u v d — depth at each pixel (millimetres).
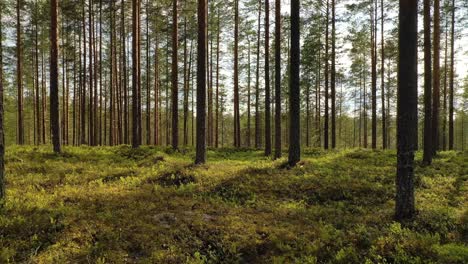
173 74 23500
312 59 31625
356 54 37031
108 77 43281
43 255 6613
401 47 9219
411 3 9133
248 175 14273
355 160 19656
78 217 8438
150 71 39938
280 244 7746
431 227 8453
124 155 19984
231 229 8477
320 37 30438
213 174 14336
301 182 13305
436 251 7074
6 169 13969
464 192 12086
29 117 52656
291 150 17031
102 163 17141
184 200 10703
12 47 31703
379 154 21812
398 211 9203
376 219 9211
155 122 35750
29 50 36031
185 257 7105
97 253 6883
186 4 25172
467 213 9430
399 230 8102
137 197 10633
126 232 7836
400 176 9203
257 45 34844
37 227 7586
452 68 31031
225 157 23391
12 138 54406
